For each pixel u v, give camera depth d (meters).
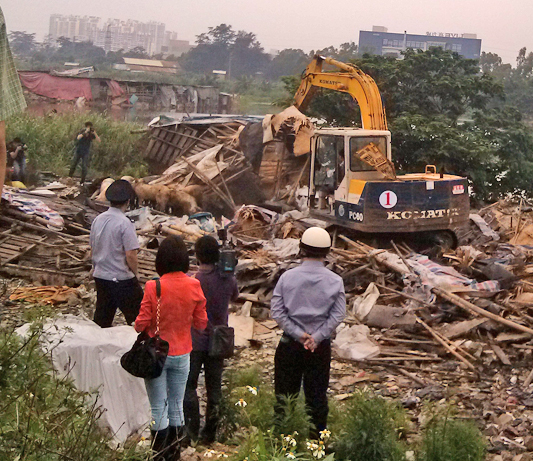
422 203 12.95
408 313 9.58
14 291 10.06
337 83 16.72
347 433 5.40
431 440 5.58
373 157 13.02
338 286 5.44
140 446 4.51
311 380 5.52
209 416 5.87
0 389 3.92
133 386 5.57
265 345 9.05
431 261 11.81
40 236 12.33
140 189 17.16
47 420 3.72
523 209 18.22
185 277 5.00
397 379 8.16
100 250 6.92
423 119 24.00
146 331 4.88
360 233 13.46
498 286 10.71
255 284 10.69
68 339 5.60
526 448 6.46
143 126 30.48
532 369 8.50
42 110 47.72
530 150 25.80
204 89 62.72
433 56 27.03
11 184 17.77
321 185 13.96
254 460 4.35
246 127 18.88
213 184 17.72
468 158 23.17
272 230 13.60
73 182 22.08
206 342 5.78
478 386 8.02
